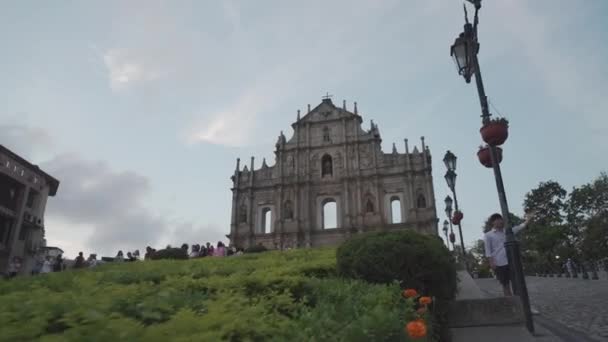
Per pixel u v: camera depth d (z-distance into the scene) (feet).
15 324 12.23
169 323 11.87
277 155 210.59
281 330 13.37
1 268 149.48
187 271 32.37
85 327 11.06
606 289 72.08
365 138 201.67
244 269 33.94
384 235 31.24
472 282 50.03
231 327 12.20
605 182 190.90
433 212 178.81
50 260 106.22
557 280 124.88
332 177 201.36
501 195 33.32
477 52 37.88
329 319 14.24
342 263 30.55
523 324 29.81
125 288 17.80
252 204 203.72
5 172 152.35
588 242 177.58
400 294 21.84
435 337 25.14
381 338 13.91
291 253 62.13
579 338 30.53
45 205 182.19
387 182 191.62
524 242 220.84
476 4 38.27
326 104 217.56
